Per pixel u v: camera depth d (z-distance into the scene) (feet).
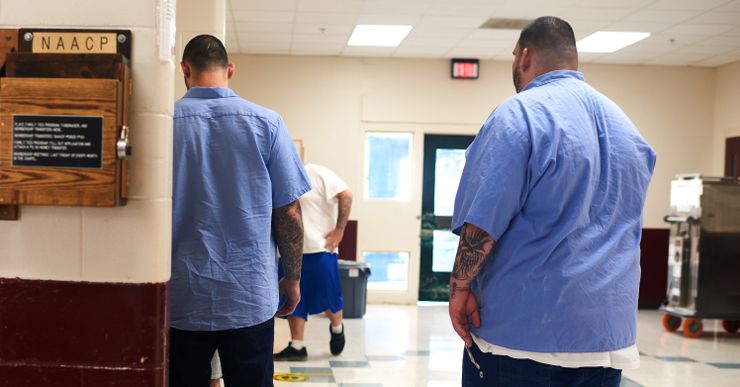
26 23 5.00
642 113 28.76
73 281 5.00
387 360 17.16
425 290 28.40
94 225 4.98
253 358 6.30
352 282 23.82
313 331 21.08
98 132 4.75
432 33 23.86
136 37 4.97
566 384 5.37
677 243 23.03
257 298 6.26
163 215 5.04
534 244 5.29
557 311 5.23
